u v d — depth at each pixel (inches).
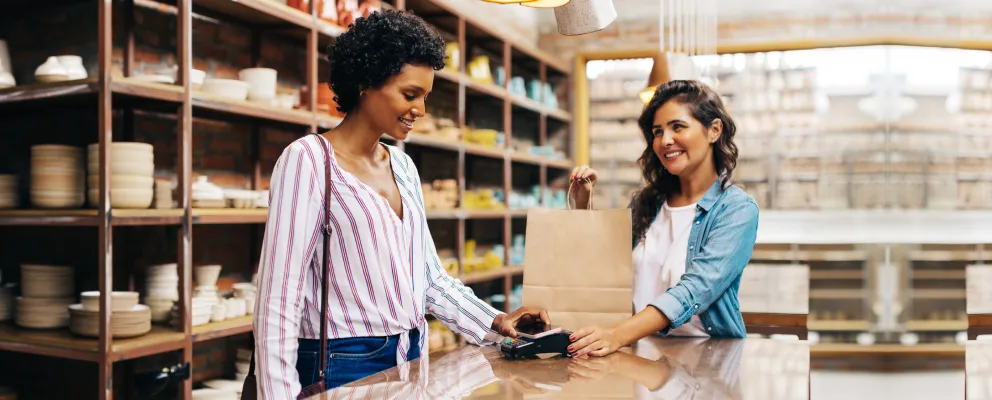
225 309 118.0
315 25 135.1
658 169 76.2
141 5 123.4
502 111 269.1
